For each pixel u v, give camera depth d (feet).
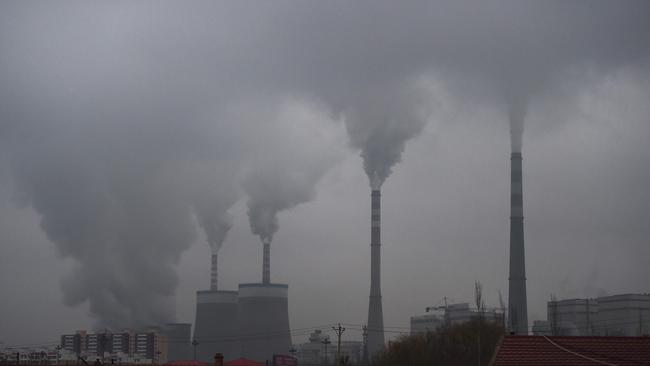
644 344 269.85
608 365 253.85
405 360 449.48
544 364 255.70
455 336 449.89
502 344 272.51
